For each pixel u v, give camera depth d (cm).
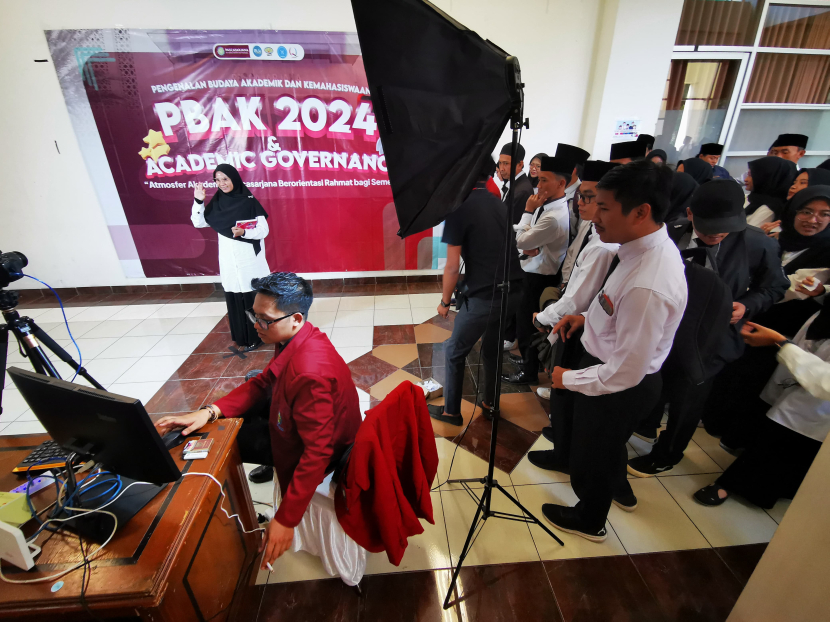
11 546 80
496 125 103
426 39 93
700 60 364
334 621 130
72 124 338
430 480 139
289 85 340
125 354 295
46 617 83
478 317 188
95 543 88
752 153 412
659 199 100
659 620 129
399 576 143
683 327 132
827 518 85
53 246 377
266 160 362
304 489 110
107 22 313
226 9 317
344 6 321
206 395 248
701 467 190
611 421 127
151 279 399
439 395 242
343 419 123
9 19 307
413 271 417
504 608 133
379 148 365
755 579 106
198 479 104
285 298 114
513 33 339
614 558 148
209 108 343
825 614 86
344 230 393
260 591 139
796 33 363
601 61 342
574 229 255
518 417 226
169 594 85
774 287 161
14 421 229
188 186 365
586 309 157
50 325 339
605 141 359
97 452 92
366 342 308
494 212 175
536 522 153
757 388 181
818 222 168
